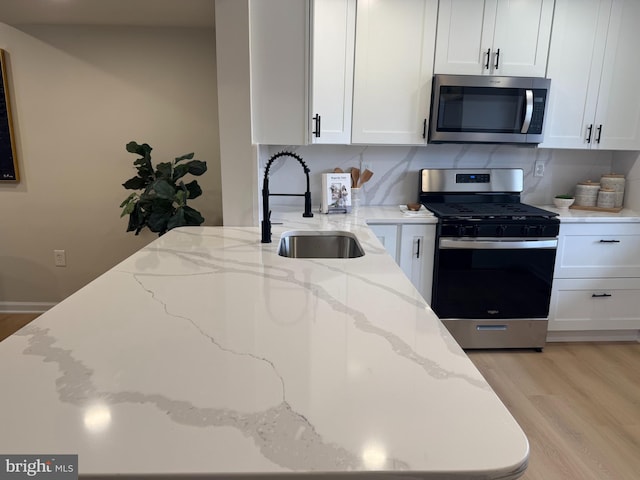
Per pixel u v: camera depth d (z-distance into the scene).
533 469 1.80
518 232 2.69
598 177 3.26
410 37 2.65
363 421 0.64
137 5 2.34
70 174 3.08
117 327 0.97
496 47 2.70
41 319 1.01
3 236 3.17
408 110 2.75
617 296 2.88
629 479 1.76
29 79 2.93
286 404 0.68
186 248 1.72
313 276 1.37
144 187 2.77
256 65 2.00
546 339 3.02
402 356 0.84
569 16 2.70
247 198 2.10
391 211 2.92
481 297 2.77
